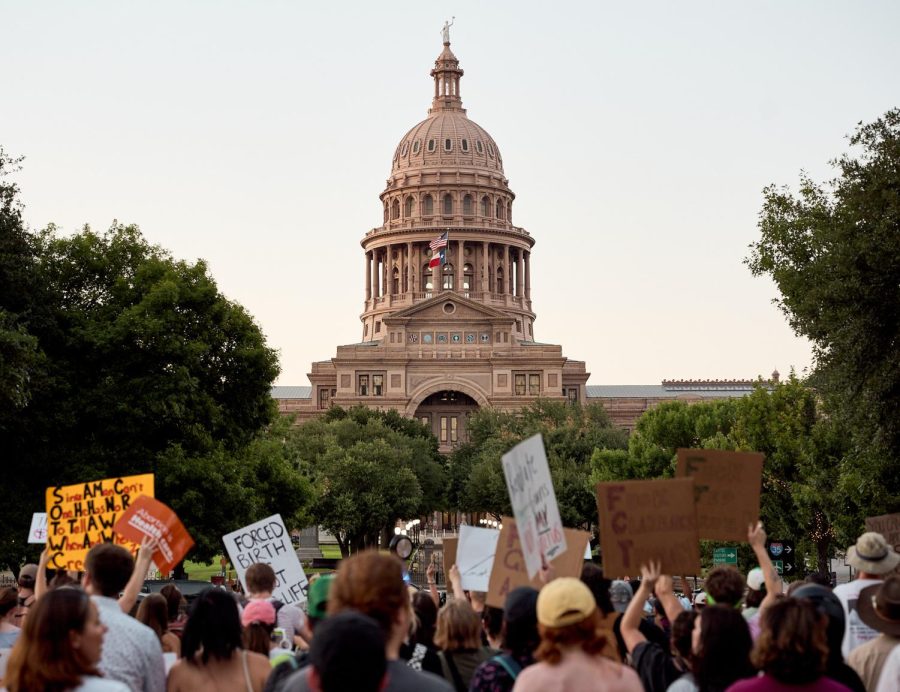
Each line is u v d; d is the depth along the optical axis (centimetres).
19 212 5719
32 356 5059
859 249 4253
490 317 18888
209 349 6719
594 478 10900
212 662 1293
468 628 1412
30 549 5859
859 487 4812
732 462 1538
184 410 6281
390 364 18738
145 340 6288
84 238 6662
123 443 6219
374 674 812
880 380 4247
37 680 996
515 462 1316
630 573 1362
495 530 1809
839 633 1280
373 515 12138
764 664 1053
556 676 1022
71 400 6069
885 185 4328
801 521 6906
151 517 1652
